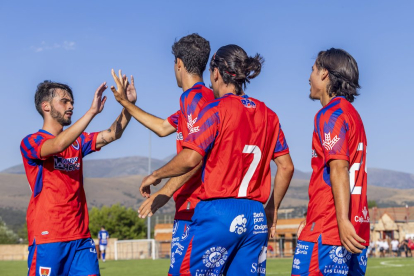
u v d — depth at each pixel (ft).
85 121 16.03
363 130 14.97
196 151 12.81
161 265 81.41
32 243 17.01
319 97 15.49
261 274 14.03
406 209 207.62
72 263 17.24
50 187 16.96
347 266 14.38
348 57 15.05
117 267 74.79
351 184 14.61
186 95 14.82
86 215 17.92
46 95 17.46
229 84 13.94
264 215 13.84
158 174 13.61
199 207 13.33
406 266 74.28
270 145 14.23
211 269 13.17
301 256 14.78
